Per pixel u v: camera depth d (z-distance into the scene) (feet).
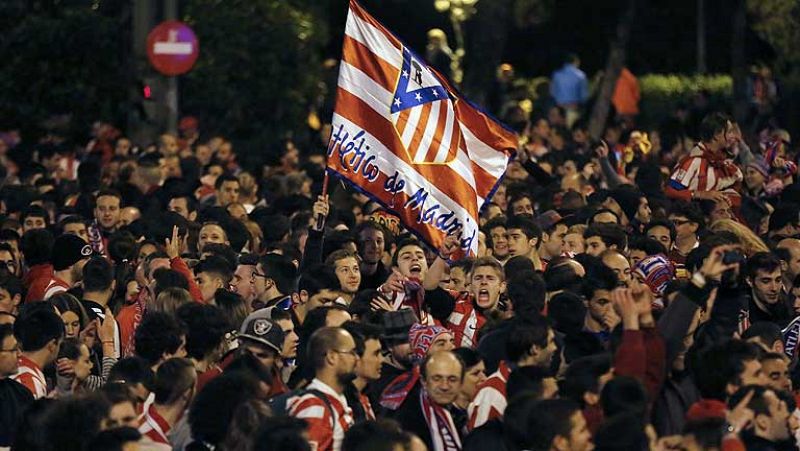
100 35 216.95
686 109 267.59
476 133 110.01
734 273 94.27
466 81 248.73
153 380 77.92
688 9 323.57
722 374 74.38
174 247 106.73
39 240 111.96
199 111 243.19
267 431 64.03
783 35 251.39
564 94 271.69
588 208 124.98
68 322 94.27
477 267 95.76
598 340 85.25
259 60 243.19
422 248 107.24
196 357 83.61
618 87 280.72
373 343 79.82
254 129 244.22
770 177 162.09
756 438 69.62
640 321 77.25
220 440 70.85
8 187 154.40
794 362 93.09
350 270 98.73
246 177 158.71
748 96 268.62
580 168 173.99
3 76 218.59
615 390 71.05
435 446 76.95
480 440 74.13
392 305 98.22
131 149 195.31
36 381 85.87
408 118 105.29
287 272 103.40
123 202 147.23
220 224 123.75
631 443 67.51
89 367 87.45
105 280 99.71
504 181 165.78
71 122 219.82
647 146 199.21
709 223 130.00
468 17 275.18
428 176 105.40
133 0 212.02
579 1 319.06
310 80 249.75
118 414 69.46
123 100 219.41
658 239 116.98
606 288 91.86
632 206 133.18
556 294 91.86
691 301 78.18
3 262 113.70
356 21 104.99
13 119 219.41
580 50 324.19
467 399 79.92
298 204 142.61
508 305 96.43
